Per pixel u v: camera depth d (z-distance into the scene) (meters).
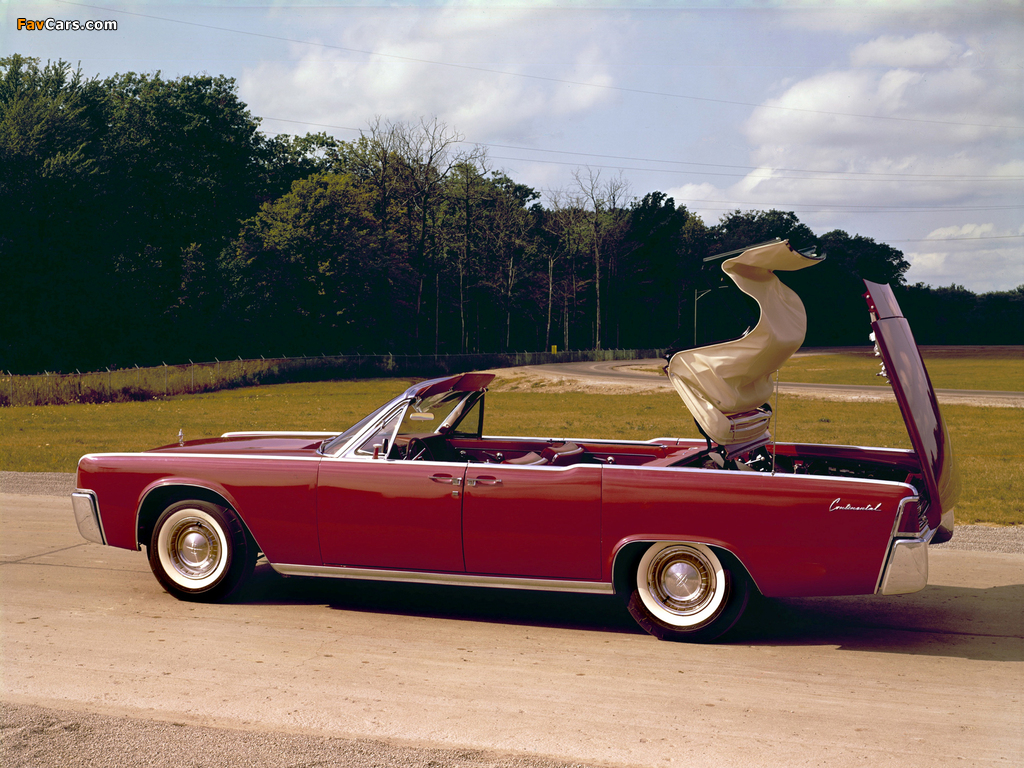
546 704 3.87
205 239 67.38
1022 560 7.36
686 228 110.00
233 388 43.16
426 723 3.62
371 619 5.28
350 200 70.31
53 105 53.84
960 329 110.12
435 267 81.56
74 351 53.28
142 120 62.28
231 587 5.51
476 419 6.83
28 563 6.59
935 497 5.03
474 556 5.11
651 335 106.50
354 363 54.53
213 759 3.21
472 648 4.73
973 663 4.60
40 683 4.00
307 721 3.61
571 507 4.93
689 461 5.40
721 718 3.74
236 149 68.81
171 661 4.37
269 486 5.37
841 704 3.94
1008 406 29.66
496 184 95.75
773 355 5.12
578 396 38.25
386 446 5.43
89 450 15.31
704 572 4.89
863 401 31.72
